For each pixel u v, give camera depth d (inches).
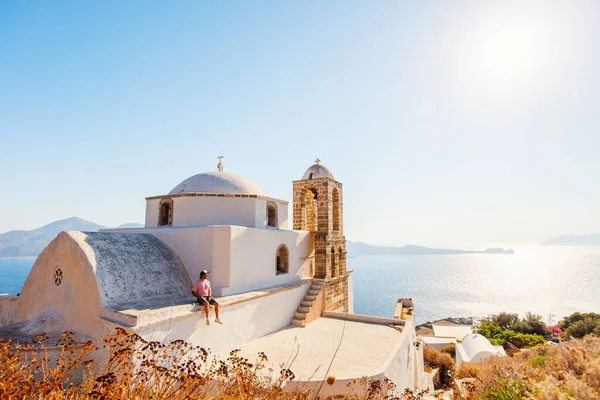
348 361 420.5
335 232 760.3
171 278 468.1
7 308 483.2
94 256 405.7
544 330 1414.9
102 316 364.8
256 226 604.4
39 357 345.1
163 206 623.5
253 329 499.5
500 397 255.8
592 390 147.6
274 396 241.3
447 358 1031.0
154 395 199.5
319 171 765.3
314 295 650.2
